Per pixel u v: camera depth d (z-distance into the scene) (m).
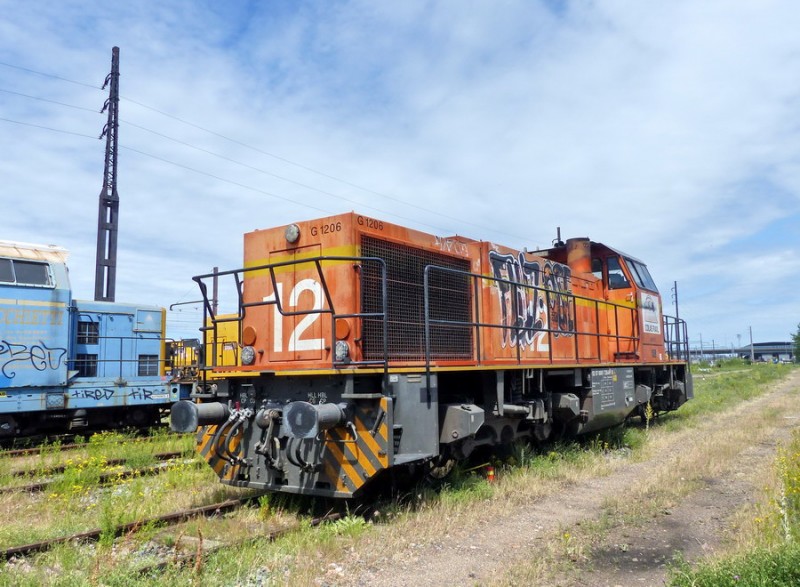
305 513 6.75
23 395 12.45
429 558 5.48
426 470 7.52
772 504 6.33
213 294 12.98
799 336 90.56
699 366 73.12
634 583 4.89
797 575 4.26
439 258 8.26
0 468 9.60
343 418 6.33
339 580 4.95
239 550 5.41
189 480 8.43
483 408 8.41
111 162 24.44
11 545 5.64
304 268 7.25
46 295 12.91
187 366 16.41
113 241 24.06
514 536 6.13
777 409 18.09
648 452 10.84
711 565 4.72
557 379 10.67
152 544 5.75
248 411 7.03
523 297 9.84
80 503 7.43
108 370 14.56
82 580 4.61
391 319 7.28
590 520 6.64
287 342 7.30
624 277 13.50
